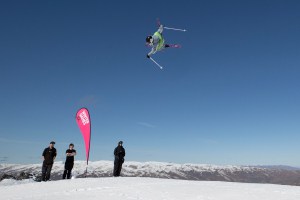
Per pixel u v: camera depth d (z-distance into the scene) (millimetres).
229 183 12547
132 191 10664
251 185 11812
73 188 12008
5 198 10844
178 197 9383
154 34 11461
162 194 9922
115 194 10258
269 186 11484
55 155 16391
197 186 11531
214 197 9305
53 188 12352
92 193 10680
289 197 9219
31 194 11305
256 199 8969
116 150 17281
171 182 12898
